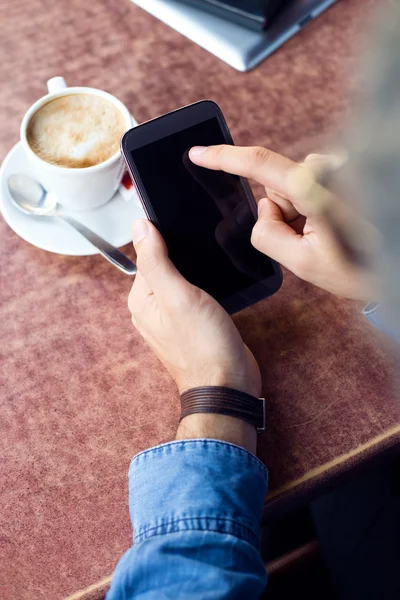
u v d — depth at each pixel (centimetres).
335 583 74
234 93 81
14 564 54
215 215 64
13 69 83
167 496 50
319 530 79
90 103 73
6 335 66
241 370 59
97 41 86
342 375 63
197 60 84
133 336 66
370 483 77
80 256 70
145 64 84
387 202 21
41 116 72
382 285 23
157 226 63
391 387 62
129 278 69
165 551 47
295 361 64
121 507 56
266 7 82
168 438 60
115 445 59
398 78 20
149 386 63
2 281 69
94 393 62
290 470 58
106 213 73
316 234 54
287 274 69
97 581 53
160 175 62
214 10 85
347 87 79
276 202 64
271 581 76
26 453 59
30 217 71
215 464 51
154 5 88
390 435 60
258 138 77
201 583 46
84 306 67
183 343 60
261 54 84
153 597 46
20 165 74
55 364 64
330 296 68
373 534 73
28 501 57
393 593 67
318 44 85
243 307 66
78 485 57
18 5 89
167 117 61
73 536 55
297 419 61
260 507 52
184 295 59
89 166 69
